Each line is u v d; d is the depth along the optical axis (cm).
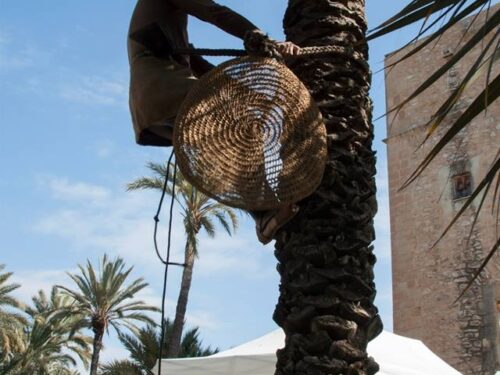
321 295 355
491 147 2189
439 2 368
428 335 2178
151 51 378
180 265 405
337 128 386
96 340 3491
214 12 350
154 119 358
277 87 347
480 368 2027
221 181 341
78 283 3516
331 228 366
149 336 2778
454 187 2250
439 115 369
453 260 2184
